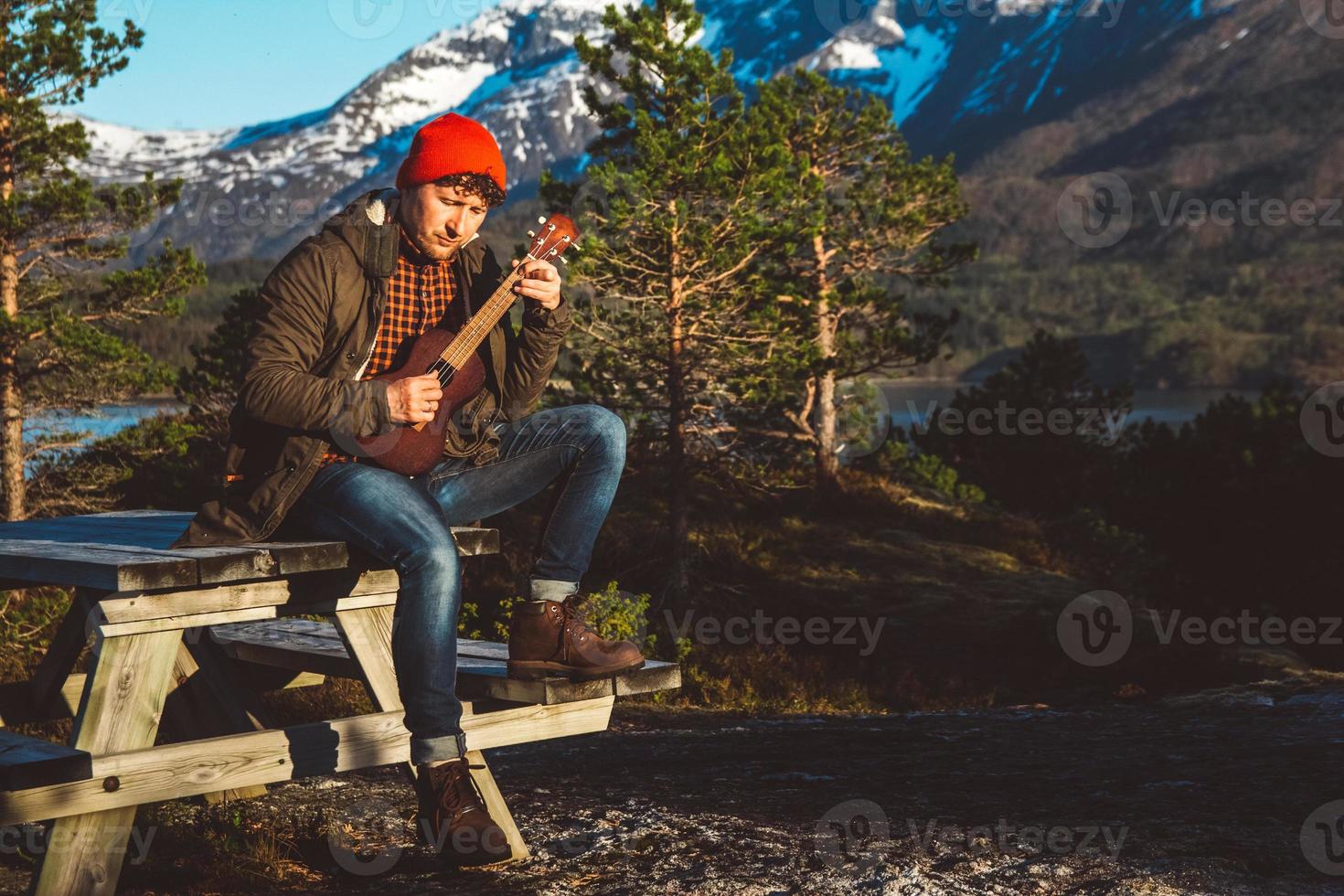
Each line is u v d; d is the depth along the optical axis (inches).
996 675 661.3
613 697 132.5
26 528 139.2
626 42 719.7
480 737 120.8
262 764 110.1
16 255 636.7
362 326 113.5
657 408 758.5
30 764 95.2
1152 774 194.7
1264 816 148.8
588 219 723.4
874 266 1041.5
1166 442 1288.1
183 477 755.4
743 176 721.6
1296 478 1059.9
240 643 156.6
